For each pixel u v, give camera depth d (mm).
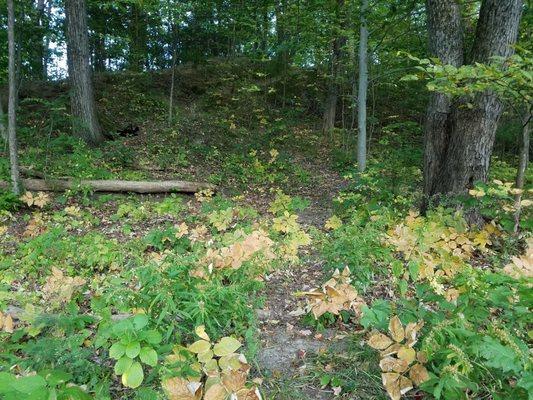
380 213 4848
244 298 3010
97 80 14219
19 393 1239
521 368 1680
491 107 4910
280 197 6672
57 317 2648
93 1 10570
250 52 14367
